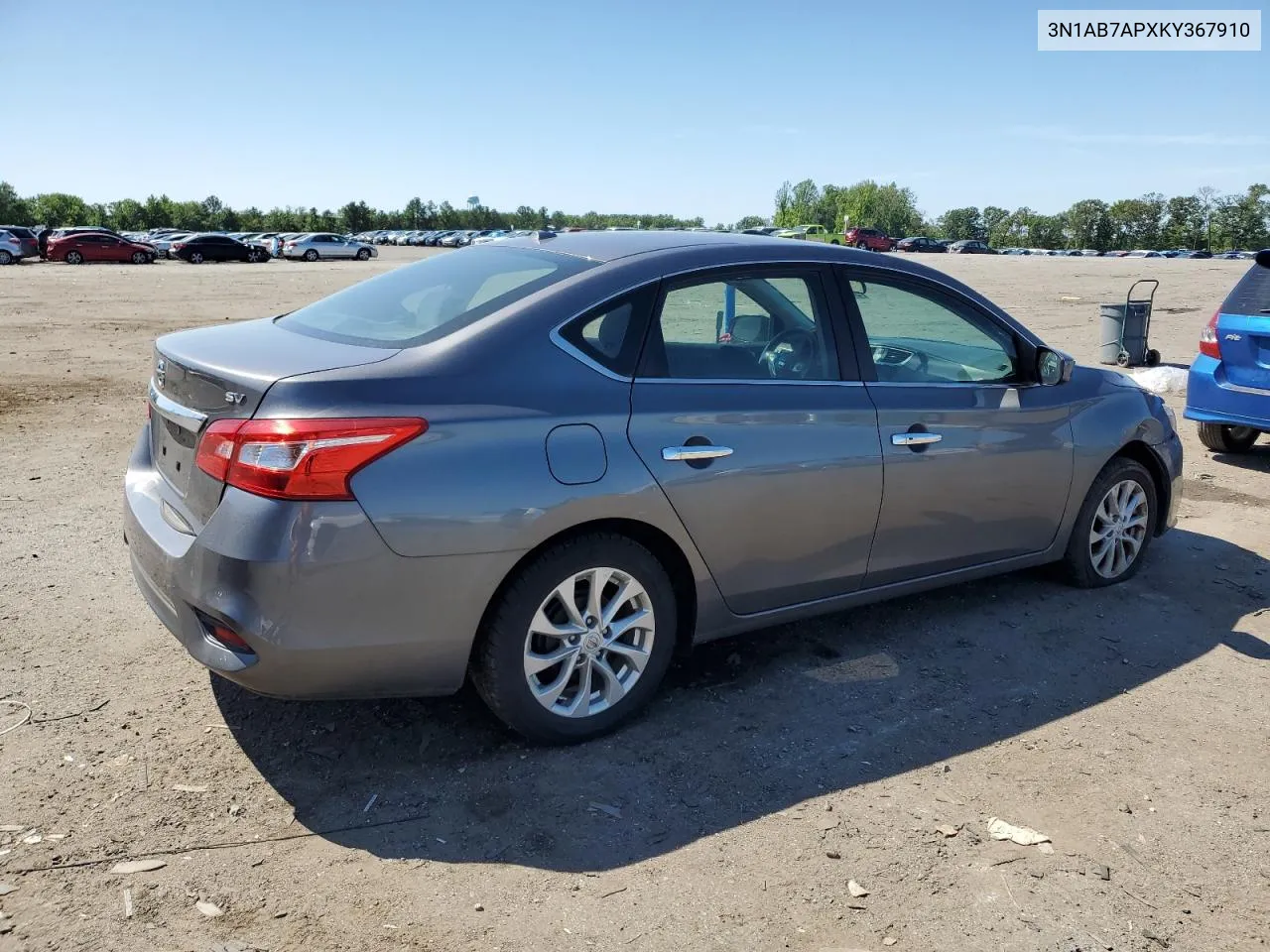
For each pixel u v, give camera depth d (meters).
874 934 2.48
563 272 3.41
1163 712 3.70
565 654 3.21
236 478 2.76
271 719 3.40
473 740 3.33
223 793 2.97
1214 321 7.47
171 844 2.72
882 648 4.18
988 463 4.17
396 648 2.88
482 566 2.93
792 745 3.38
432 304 3.40
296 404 2.74
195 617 2.87
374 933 2.41
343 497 2.74
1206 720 3.65
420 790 3.03
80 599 4.36
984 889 2.67
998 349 4.39
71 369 11.05
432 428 2.86
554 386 3.11
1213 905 2.64
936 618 4.51
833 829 2.91
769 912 2.54
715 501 3.37
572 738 3.30
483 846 2.77
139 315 17.30
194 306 19.25
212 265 41.66
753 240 3.83
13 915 2.41
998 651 4.19
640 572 3.29
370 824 2.85
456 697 3.61
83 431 7.79
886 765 3.28
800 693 3.75
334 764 3.15
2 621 4.10
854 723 3.54
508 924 2.46
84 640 3.96
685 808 2.99
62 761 3.09
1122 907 2.62
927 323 4.14
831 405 3.69
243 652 2.79
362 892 2.56
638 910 2.53
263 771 3.10
